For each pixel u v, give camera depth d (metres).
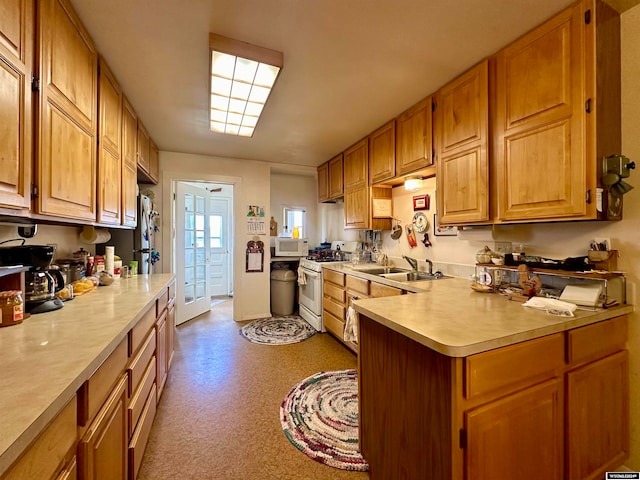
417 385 1.08
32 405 0.60
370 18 1.34
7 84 0.90
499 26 1.39
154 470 1.42
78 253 2.00
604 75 1.26
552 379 1.11
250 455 1.53
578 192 1.25
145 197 2.84
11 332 1.04
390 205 3.03
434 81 1.89
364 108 2.29
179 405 1.97
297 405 1.98
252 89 1.94
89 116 1.47
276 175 4.62
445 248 2.47
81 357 0.84
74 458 0.77
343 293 2.95
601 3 1.25
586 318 1.19
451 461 0.92
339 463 1.48
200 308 4.17
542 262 1.55
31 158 1.03
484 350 0.95
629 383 1.34
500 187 1.58
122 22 1.36
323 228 4.70
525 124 1.45
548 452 1.08
